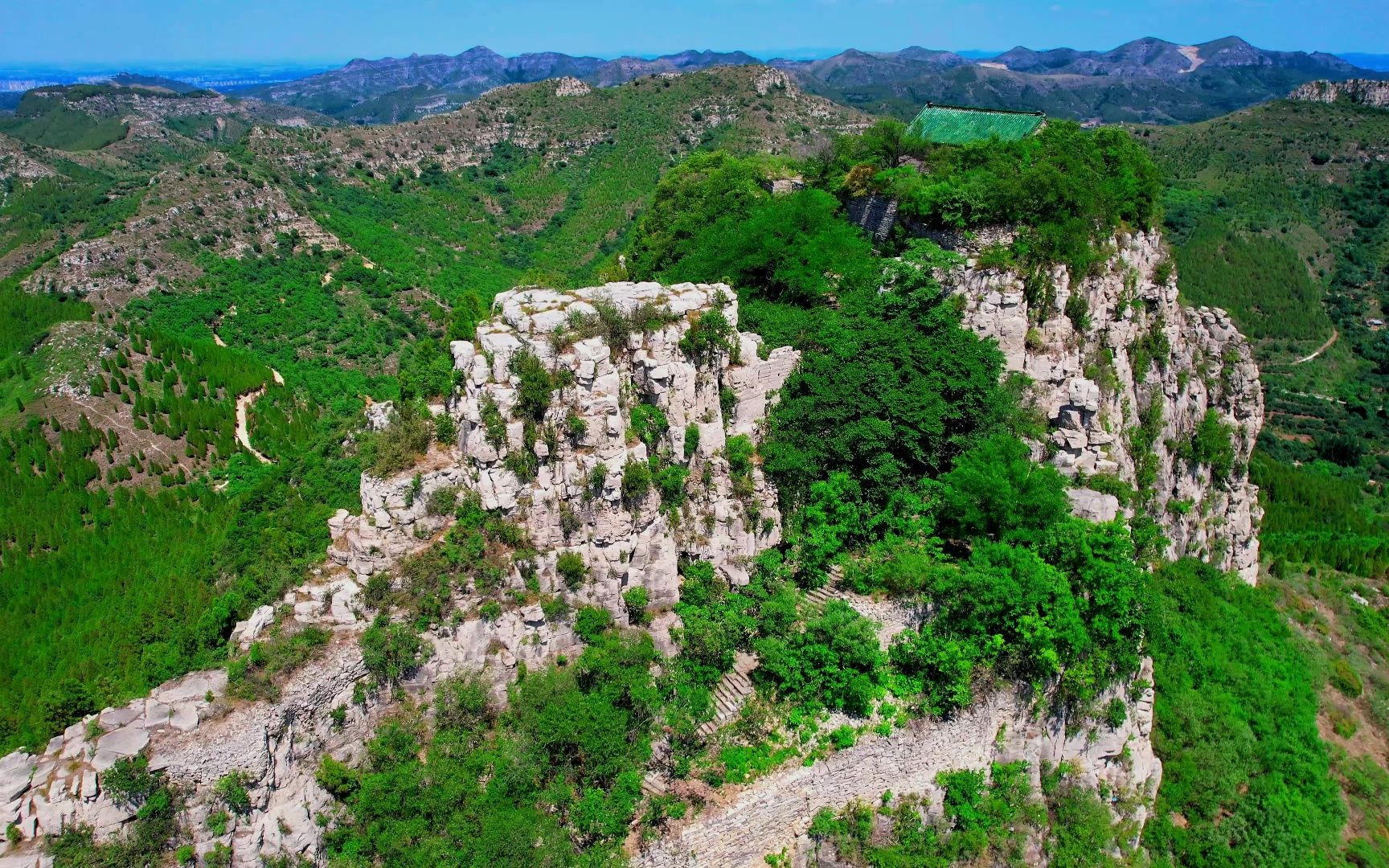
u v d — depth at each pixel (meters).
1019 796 37.56
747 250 50.06
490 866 30.31
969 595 36.19
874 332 44.19
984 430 43.00
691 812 32.78
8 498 81.19
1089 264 49.78
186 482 88.69
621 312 37.78
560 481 35.28
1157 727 46.53
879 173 56.34
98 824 27.89
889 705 35.75
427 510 34.56
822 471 42.41
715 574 39.91
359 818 31.61
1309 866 45.28
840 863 34.12
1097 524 39.00
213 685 30.44
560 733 32.84
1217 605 57.28
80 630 58.41
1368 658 65.81
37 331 107.56
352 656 32.56
